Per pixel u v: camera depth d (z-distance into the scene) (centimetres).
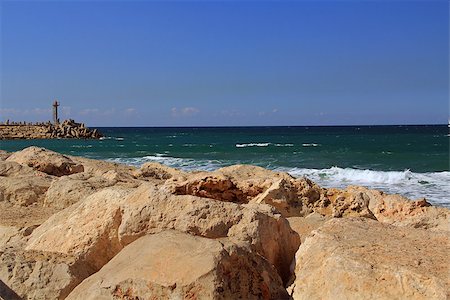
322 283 418
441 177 2789
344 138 8738
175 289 384
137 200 555
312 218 694
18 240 665
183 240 434
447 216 909
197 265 396
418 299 371
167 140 8625
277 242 527
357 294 392
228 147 6000
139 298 389
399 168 3516
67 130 9300
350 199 944
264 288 420
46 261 516
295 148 5662
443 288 365
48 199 981
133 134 12638
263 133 12794
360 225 507
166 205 539
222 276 394
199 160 4094
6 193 1009
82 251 545
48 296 482
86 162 1716
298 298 427
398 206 955
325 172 2998
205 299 379
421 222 903
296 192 939
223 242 431
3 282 461
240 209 529
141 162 3916
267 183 937
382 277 392
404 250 432
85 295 411
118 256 465
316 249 454
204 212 525
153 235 464
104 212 568
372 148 5600
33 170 1275
